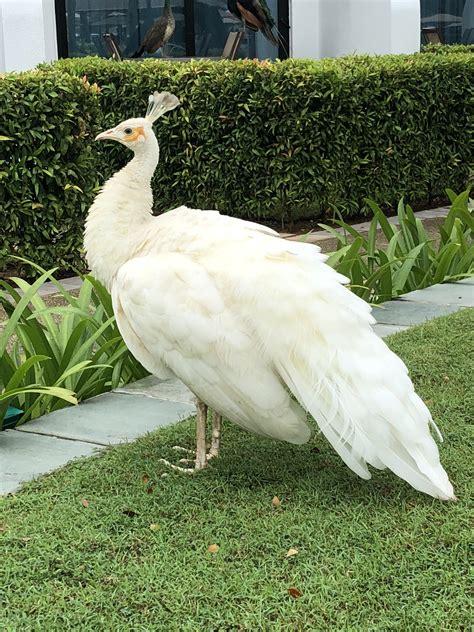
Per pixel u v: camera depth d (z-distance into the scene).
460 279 4.11
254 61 5.30
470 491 2.24
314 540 2.08
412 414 2.11
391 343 3.21
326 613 1.87
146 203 2.48
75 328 2.82
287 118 5.25
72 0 6.71
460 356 3.08
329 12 7.10
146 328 2.26
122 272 2.30
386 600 1.90
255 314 2.18
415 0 7.01
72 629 1.84
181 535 2.11
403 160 5.92
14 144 4.10
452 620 1.85
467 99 6.26
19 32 5.83
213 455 2.45
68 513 2.19
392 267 3.89
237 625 1.85
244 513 2.19
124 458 2.44
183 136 5.37
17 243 4.23
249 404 2.21
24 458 2.47
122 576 1.99
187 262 2.26
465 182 6.59
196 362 2.23
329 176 5.44
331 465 2.41
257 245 2.27
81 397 2.87
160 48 7.01
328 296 2.18
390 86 5.68
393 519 2.15
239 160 5.36
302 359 2.14
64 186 4.24
